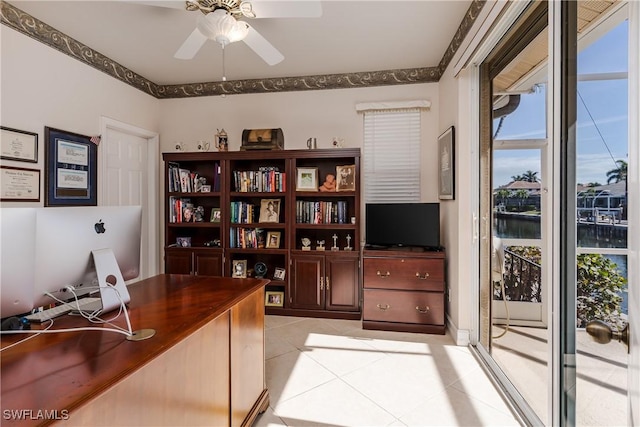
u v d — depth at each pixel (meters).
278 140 3.43
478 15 2.17
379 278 3.02
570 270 1.34
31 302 1.09
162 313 1.31
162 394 1.03
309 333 2.95
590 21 1.20
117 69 3.30
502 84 2.40
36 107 2.53
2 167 2.31
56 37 2.66
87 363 0.90
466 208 2.64
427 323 2.94
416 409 1.84
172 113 3.96
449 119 2.97
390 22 2.54
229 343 1.46
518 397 1.89
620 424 1.09
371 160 3.58
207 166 3.88
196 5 1.80
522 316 2.53
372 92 3.56
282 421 1.75
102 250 1.35
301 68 3.42
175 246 3.65
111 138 3.35
